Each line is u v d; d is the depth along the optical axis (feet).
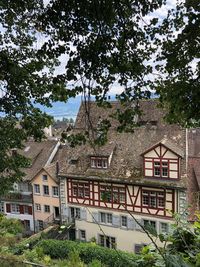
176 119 16.42
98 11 11.93
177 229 8.55
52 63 19.71
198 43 13.28
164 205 67.31
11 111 22.20
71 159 80.07
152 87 14.46
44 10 13.12
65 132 16.31
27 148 102.37
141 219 70.44
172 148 65.41
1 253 33.60
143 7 12.30
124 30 12.66
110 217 74.74
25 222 96.07
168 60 13.94
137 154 72.54
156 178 67.87
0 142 26.84
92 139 15.99
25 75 19.35
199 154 84.02
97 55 12.93
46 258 40.29
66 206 81.41
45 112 23.21
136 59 13.55
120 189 72.64
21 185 95.20
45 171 89.61
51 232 75.05
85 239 78.64
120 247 73.51
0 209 98.63
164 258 6.68
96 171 75.46
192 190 64.69
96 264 42.04
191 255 7.42
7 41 19.63
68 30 12.71
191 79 14.47
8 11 15.20
